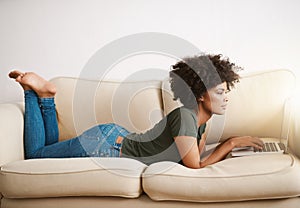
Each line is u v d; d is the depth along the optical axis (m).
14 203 1.99
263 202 1.87
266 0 2.76
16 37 2.92
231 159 2.00
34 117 2.32
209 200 1.86
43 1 2.89
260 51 2.79
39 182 1.93
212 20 2.81
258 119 2.44
